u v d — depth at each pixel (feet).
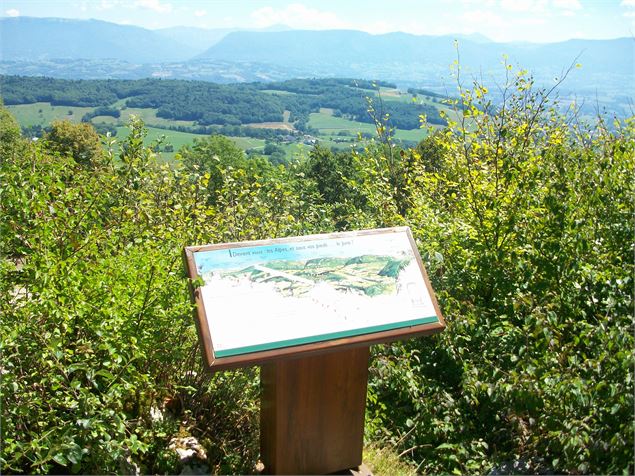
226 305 11.24
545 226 17.03
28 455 10.94
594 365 12.92
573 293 16.07
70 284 12.48
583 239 16.05
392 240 13.17
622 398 12.07
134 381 12.24
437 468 14.08
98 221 15.44
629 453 11.66
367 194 23.79
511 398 13.73
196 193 19.07
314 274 12.15
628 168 18.07
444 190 22.16
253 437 14.35
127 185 17.72
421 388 15.66
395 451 14.74
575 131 21.81
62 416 11.74
